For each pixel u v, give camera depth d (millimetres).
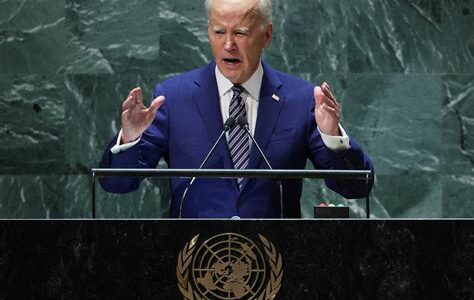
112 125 20469
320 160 12977
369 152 20438
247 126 12102
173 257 9008
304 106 13219
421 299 9047
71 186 20422
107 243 9000
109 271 8984
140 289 8977
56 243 8984
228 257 9023
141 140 13023
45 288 8953
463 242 9055
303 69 20484
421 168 20422
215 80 13312
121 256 8992
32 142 20469
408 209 20422
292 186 12898
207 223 9039
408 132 20438
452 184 20422
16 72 20516
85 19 20484
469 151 20422
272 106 13102
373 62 20516
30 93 20484
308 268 9039
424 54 20516
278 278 9008
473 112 20453
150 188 20375
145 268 8992
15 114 20484
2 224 8977
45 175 20469
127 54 20469
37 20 20531
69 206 20422
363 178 10234
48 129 20484
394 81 20484
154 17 20484
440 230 9062
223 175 10086
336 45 20484
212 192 12641
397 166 20422
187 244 9008
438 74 20500
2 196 20453
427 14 20516
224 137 12891
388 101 20484
